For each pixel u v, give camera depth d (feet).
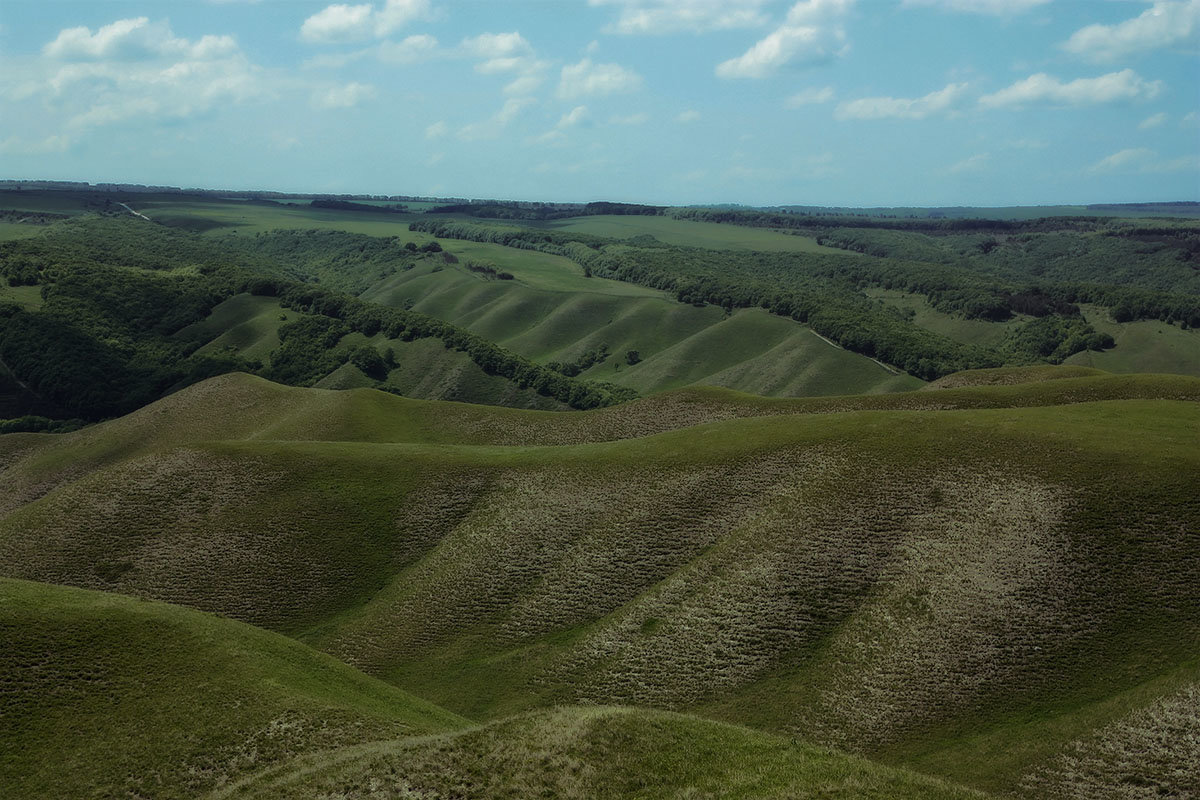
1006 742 131.95
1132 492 175.01
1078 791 116.98
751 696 154.20
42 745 116.37
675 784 86.69
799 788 83.15
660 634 173.06
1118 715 128.57
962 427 215.72
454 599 201.05
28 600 147.54
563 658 174.19
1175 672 135.33
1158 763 117.60
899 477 198.49
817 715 146.41
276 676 134.62
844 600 170.60
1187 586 152.97
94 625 141.08
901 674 150.82
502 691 169.27
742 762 90.38
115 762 113.29
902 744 137.39
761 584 178.29
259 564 217.97
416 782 91.81
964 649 152.56
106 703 124.57
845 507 193.26
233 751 114.01
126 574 214.28
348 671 150.92
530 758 94.02
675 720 102.63
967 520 180.24
